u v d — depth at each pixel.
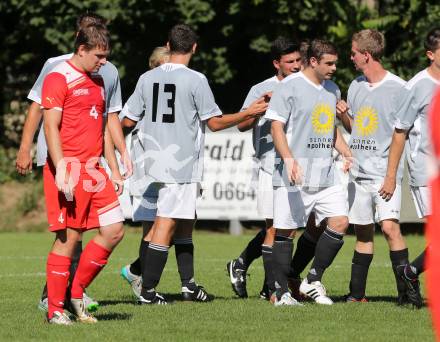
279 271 33.41
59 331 27.36
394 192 33.69
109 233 28.64
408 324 28.91
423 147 31.78
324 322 29.16
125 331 27.38
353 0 82.62
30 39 87.31
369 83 34.28
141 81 34.62
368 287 40.66
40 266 50.78
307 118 32.91
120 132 31.12
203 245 65.00
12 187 86.88
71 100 28.03
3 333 27.16
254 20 81.69
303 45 35.28
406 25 81.19
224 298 37.00
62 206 28.17
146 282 34.00
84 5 79.81
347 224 33.66
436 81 31.31
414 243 66.06
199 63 82.00
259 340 26.02
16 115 96.19
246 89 88.31
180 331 27.47
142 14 78.69
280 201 33.09
